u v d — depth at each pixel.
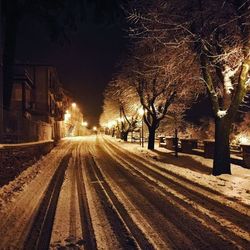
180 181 13.80
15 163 14.80
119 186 12.91
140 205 9.58
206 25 15.07
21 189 12.19
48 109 50.53
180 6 15.55
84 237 6.83
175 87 28.89
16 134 17.47
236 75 17.20
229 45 15.05
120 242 6.48
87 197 10.86
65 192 11.79
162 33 16.02
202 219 7.96
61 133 73.38
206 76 15.79
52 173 17.06
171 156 26.00
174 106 38.91
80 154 30.50
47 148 30.53
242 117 41.16
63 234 7.04
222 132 15.38
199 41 14.96
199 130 52.78
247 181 13.20
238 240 6.45
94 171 17.83
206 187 12.23
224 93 15.87
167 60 17.28
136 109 45.72
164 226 7.48
